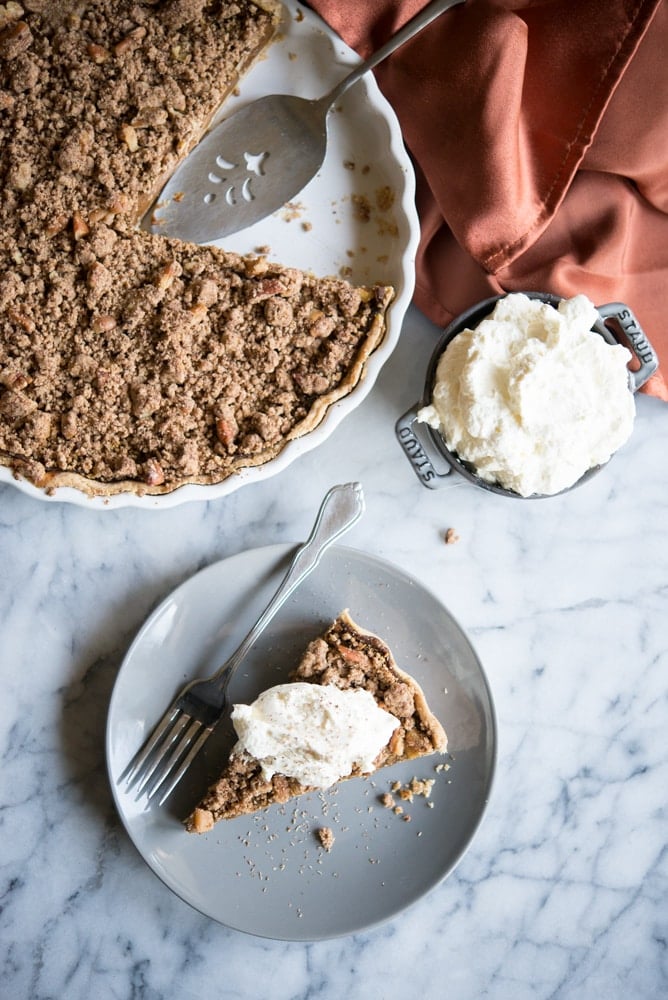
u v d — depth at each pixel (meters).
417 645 0.72
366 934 0.75
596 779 0.76
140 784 0.70
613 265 0.72
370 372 0.68
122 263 0.67
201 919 0.74
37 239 0.67
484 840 0.76
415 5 0.68
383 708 0.71
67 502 0.71
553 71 0.69
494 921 0.76
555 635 0.75
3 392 0.66
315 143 0.69
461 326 0.70
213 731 0.71
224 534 0.73
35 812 0.73
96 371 0.66
